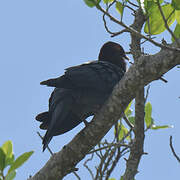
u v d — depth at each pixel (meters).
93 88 9.88
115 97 8.41
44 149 9.20
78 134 8.78
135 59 8.48
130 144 8.81
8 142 8.70
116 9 8.66
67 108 9.86
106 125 8.52
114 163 8.28
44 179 8.76
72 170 8.66
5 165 8.42
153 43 6.56
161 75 8.01
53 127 9.60
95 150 8.64
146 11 7.93
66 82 9.69
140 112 8.55
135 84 8.16
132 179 8.36
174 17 8.66
